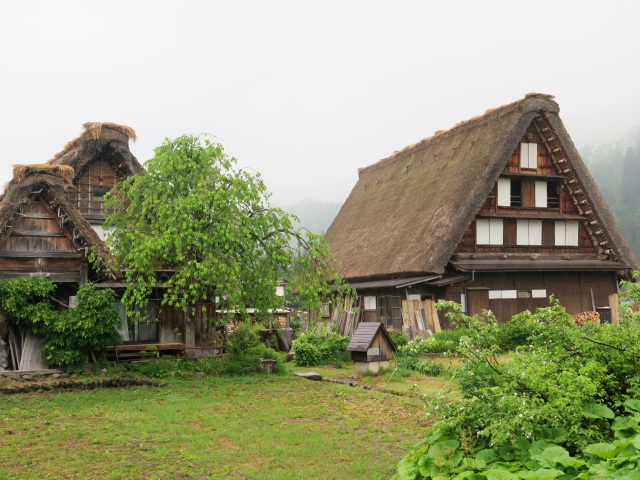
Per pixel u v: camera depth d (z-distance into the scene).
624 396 6.93
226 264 16.67
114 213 20.33
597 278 28.70
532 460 6.16
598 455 5.96
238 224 17.00
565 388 6.64
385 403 13.32
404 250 27.75
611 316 28.66
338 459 9.18
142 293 16.73
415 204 31.23
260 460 9.12
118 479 8.22
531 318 7.83
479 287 26.02
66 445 9.84
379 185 39.78
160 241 15.80
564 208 29.09
